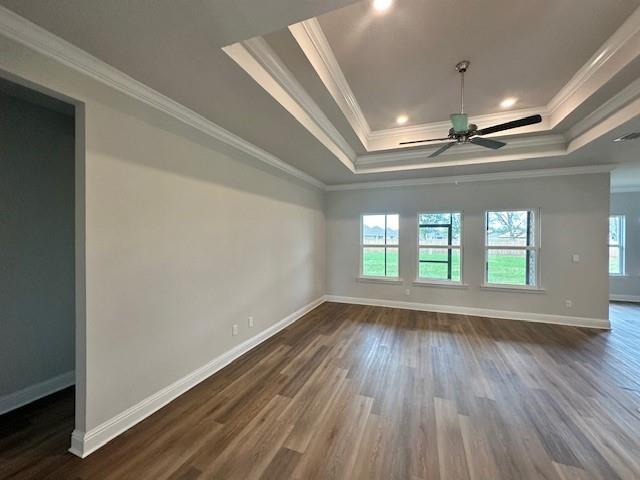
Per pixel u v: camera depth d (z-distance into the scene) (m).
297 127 2.80
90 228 1.78
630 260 6.11
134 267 2.07
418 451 1.76
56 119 2.54
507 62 2.48
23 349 2.31
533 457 1.71
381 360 3.10
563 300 4.46
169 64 1.80
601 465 1.65
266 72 2.12
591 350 3.37
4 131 2.21
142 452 1.76
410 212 5.42
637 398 2.34
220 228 2.95
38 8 1.34
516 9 1.89
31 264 2.37
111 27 1.47
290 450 1.78
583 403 2.27
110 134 1.89
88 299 1.77
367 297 5.73
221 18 1.42
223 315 2.98
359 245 5.80
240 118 2.61
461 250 5.07
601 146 3.36
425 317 4.80
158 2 1.31
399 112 3.51
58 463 1.67
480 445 1.81
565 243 4.46
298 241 4.76
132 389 2.04
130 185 2.04
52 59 1.58
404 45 2.26
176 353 2.42
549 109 3.35
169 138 2.35
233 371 2.85
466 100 3.19
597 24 2.01
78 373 1.76
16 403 2.25
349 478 1.56
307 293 5.12
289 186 4.45
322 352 3.32
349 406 2.25
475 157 4.18
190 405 2.26
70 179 2.64
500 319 4.70
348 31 2.11
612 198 6.24
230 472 1.61
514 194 4.74
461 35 2.14
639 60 2.08
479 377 2.71
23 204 2.33
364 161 4.81
